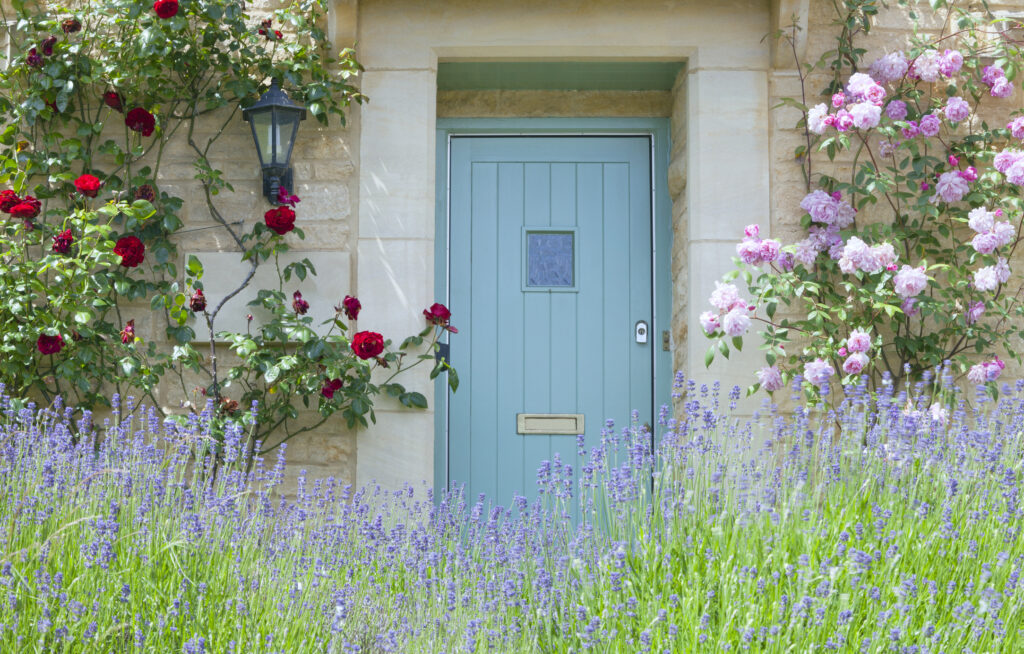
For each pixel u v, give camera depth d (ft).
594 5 15.81
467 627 9.04
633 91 17.38
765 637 8.88
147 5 15.08
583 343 16.98
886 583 9.34
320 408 14.85
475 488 16.71
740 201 15.57
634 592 9.65
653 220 17.19
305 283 15.48
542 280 17.15
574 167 17.33
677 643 9.00
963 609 8.48
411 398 15.15
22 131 15.90
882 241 15.11
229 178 15.75
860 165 15.66
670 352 16.88
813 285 14.76
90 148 15.79
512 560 10.38
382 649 9.25
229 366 15.48
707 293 15.44
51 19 15.79
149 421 12.95
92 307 15.52
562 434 16.83
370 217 15.61
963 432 11.69
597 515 11.30
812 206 14.97
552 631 9.89
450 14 15.83
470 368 16.93
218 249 15.64
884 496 10.77
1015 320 15.53
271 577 9.80
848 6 15.52
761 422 14.29
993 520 10.41
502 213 17.24
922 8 15.96
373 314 15.46
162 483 10.72
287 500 15.23
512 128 17.30
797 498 10.41
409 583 10.71
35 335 14.65
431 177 15.79
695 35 15.75
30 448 12.05
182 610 9.04
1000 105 15.99
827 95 15.70
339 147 15.71
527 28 15.80
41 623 8.07
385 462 15.26
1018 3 16.05
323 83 15.35
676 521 10.78
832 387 15.14
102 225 14.83
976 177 15.17
